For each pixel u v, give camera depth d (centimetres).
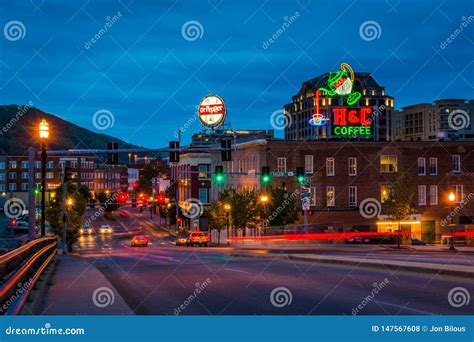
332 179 6938
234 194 6888
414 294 1575
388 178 6988
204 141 10456
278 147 6912
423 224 7050
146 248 6575
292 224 6512
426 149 7112
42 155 3244
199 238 6912
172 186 11931
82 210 6756
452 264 2291
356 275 2108
